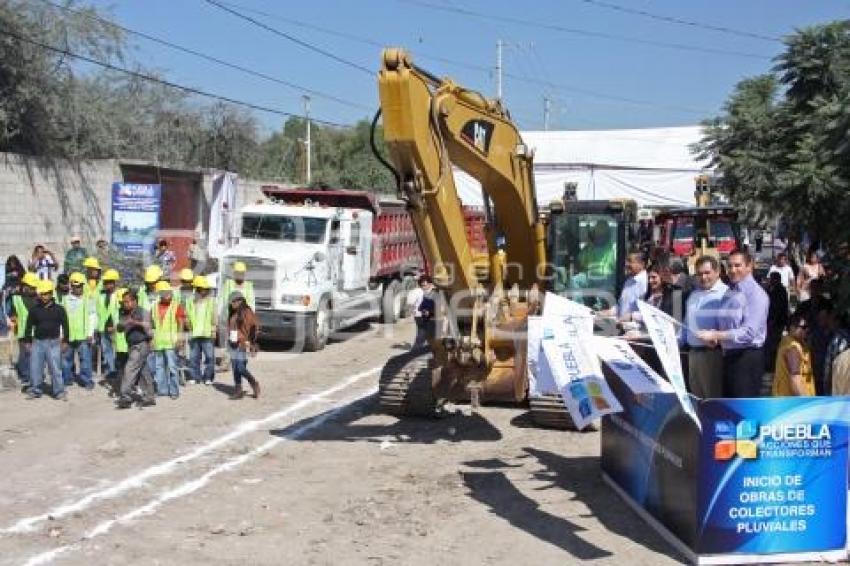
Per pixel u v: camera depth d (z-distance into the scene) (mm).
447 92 9078
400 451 9930
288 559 6637
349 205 21156
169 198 25891
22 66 20984
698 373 8117
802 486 6480
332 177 50969
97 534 7125
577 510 7816
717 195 25812
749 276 7891
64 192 21484
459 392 10719
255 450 9922
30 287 13188
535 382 10180
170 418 11516
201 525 7391
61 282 13594
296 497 8211
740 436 6402
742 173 16719
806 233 12422
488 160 9812
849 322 8703
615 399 7156
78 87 23578
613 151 39844
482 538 7109
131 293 12969
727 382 7930
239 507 7895
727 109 19188
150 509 7793
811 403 6469
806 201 11000
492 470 9148
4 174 19781
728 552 6438
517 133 10352
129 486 8484
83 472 8961
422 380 11234
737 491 6414
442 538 7113
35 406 12211
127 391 12242
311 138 65438
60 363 12766
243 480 8742
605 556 6695
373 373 15125
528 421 11383
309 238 18531
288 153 61562
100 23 22484
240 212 18875
